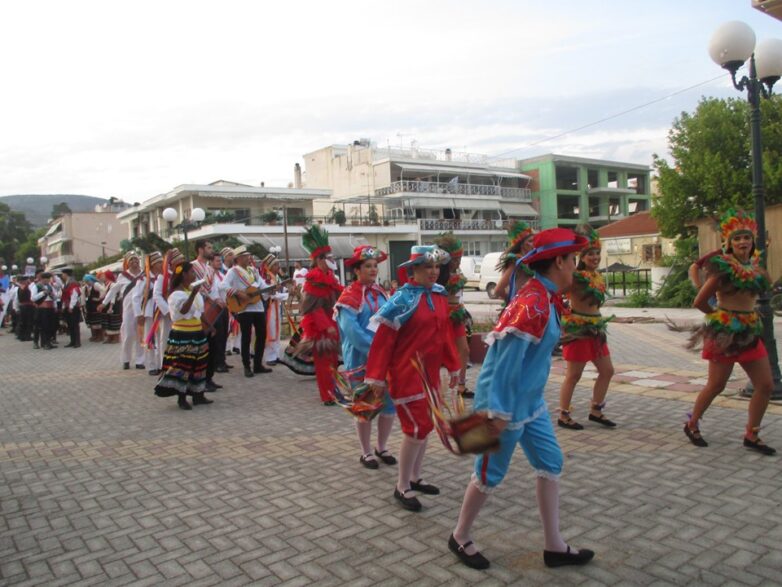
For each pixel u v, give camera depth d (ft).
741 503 13.66
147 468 18.12
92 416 25.18
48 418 25.18
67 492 16.42
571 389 19.93
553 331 10.98
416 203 145.59
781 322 43.45
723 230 17.25
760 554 11.41
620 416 21.22
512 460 17.06
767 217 55.62
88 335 65.77
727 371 16.88
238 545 12.76
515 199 165.89
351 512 14.20
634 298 67.31
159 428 22.67
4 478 17.74
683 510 13.42
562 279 11.00
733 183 66.69
